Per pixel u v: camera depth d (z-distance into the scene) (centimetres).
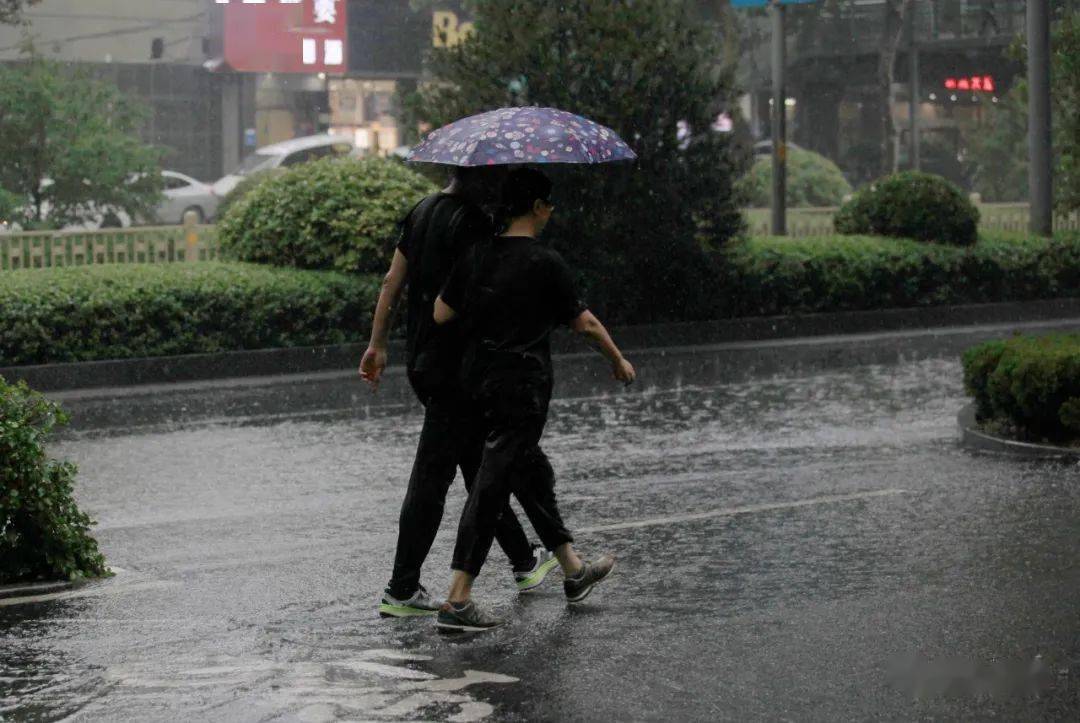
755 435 1812
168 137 6725
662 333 2977
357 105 6844
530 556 1022
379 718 754
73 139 3731
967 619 927
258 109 6762
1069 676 809
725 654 859
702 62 3141
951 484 1418
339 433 1891
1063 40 3500
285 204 2727
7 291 2367
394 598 960
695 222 3078
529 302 916
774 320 3100
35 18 6681
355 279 2661
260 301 2548
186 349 2486
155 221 3962
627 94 2975
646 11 3047
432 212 947
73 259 2831
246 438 1862
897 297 3291
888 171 6681
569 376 2495
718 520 1265
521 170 925
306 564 1131
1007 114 5788
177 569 1129
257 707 772
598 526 1249
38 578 1087
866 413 1997
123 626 945
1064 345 1681
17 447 1062
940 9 6919
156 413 2120
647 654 861
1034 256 3466
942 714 750
